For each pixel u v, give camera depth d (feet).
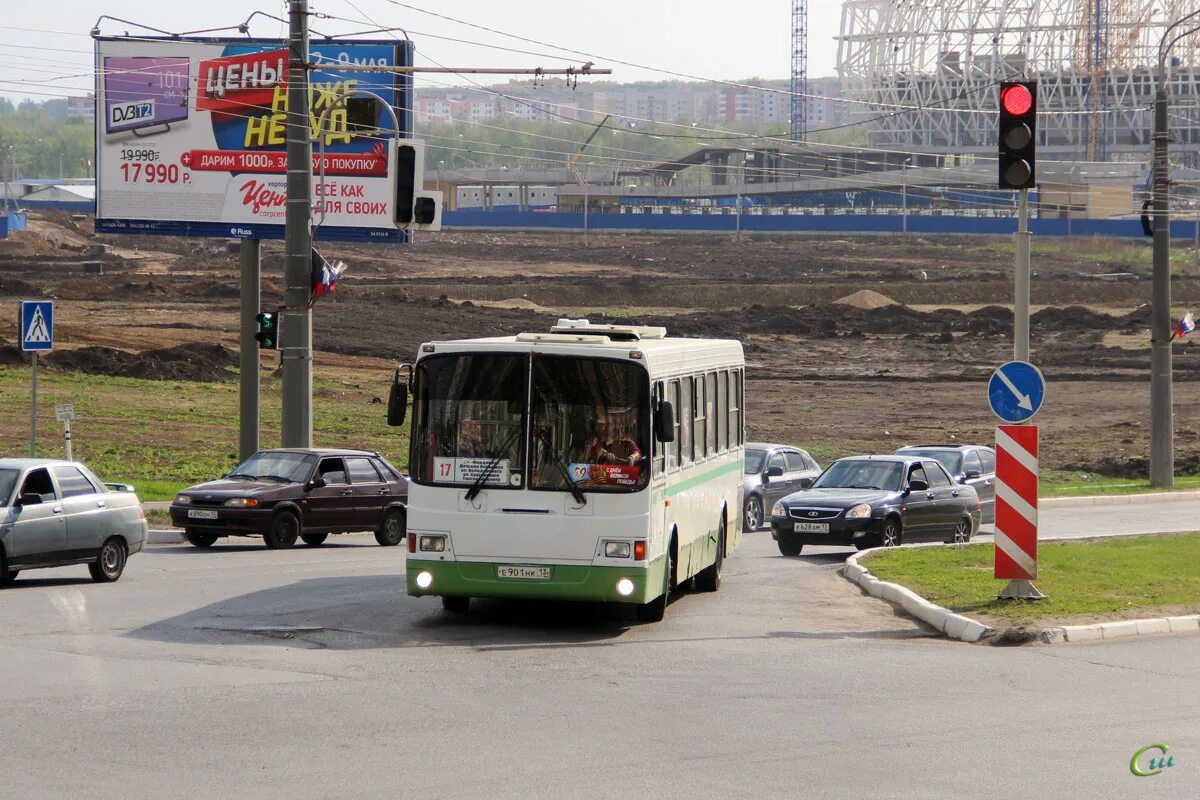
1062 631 74.43
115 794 41.83
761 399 290.97
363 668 64.13
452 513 77.36
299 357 138.21
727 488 101.65
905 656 69.77
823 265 621.31
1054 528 152.05
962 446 156.87
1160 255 204.13
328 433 218.38
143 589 92.73
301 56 134.00
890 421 262.88
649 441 77.20
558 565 76.69
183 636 72.38
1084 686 61.57
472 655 68.80
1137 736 51.60
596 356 77.46
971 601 84.84
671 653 70.38
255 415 162.81
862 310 445.37
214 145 171.53
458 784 43.62
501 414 77.56
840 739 50.62
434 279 514.27
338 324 359.05
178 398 244.63
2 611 80.79
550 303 474.90
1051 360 360.07
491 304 442.50
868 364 353.51
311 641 71.87
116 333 313.53
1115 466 223.10
